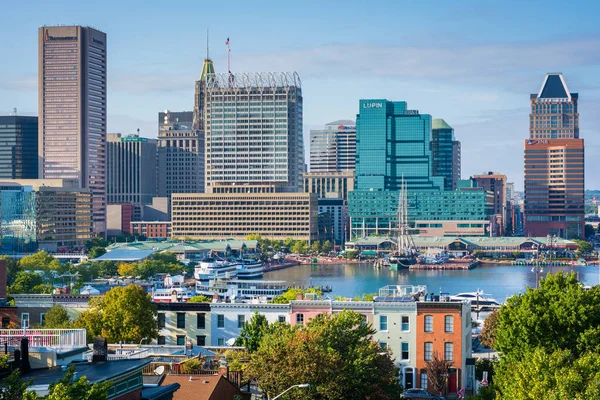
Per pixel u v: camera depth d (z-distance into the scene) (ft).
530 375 442.91
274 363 458.50
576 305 565.53
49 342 364.79
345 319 529.04
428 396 649.61
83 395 273.13
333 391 452.35
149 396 329.31
